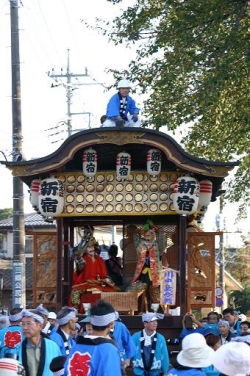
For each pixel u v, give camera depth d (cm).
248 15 2030
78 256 1636
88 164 1557
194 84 2083
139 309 1627
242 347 717
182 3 2072
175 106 2091
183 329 1510
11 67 2195
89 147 1559
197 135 2234
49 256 1698
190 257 1667
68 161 1534
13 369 712
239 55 1969
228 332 1455
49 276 1694
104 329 810
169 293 1612
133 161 1672
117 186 1595
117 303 1584
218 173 1523
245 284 6519
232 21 2020
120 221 1772
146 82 2164
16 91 2192
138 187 1593
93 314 810
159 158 1545
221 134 2188
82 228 1698
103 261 1652
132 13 2197
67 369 793
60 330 1168
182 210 1537
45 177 1602
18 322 1179
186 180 1534
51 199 1559
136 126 1617
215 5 1981
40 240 1705
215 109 2112
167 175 1586
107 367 779
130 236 1745
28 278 4041
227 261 6269
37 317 934
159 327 1541
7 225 4759
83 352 788
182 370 808
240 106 2112
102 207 1593
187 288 1658
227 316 1627
